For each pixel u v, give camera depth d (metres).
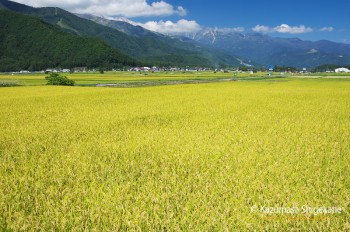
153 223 4.80
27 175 7.20
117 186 6.35
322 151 9.48
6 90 51.81
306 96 34.41
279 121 16.33
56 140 11.62
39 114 20.14
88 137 12.25
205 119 17.16
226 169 7.56
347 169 7.66
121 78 116.19
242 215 5.08
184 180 6.90
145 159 8.69
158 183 6.63
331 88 52.47
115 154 9.34
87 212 5.11
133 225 4.73
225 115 18.83
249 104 25.67
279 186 6.32
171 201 5.66
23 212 5.15
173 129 13.84
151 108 22.97
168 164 8.12
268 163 8.23
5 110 22.61
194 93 39.75
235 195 5.83
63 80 74.19
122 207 5.26
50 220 4.94
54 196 5.93
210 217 4.95
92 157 8.99
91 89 53.00
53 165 8.02
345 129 13.66
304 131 13.33
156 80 100.38
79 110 22.25
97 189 6.32
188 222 4.89
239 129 13.74
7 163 8.47
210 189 6.20
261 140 11.22
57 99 32.69
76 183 6.61
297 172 7.42
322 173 7.34
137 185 6.47
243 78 119.25
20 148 10.11
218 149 9.70
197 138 11.47
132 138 11.91
